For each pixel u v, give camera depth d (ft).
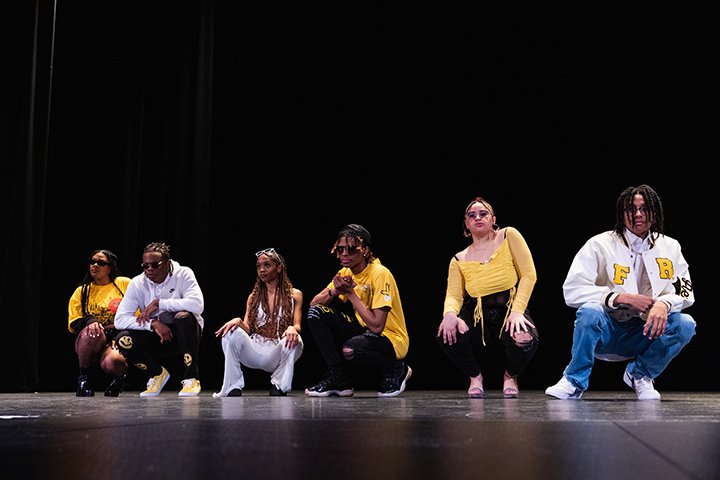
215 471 2.99
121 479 2.87
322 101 18.12
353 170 17.88
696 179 16.31
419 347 17.13
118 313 11.36
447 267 17.22
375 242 17.56
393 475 2.92
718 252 16.17
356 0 17.10
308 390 10.78
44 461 3.18
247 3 17.54
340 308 14.26
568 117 16.97
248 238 17.90
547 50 17.07
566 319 16.74
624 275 8.80
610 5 16.38
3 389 13.61
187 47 16.66
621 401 8.17
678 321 8.75
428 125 17.62
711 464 3.12
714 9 16.07
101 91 15.71
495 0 16.40
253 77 18.29
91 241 15.30
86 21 15.72
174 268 11.41
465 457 3.25
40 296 14.85
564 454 3.31
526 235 16.99
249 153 18.17
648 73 16.56
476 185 17.30
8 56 14.35
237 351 10.90
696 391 15.51
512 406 6.78
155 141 16.43
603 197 16.71
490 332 9.96
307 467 3.05
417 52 17.65
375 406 6.87
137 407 6.79
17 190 14.12
